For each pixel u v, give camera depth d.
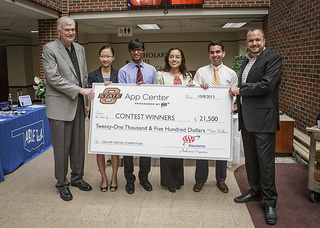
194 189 3.40
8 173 4.10
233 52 13.12
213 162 4.50
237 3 6.89
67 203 3.14
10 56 13.45
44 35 7.66
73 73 3.17
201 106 3.06
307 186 3.27
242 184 3.60
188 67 13.48
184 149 3.10
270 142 2.76
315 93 4.45
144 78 3.34
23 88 13.58
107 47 3.45
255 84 2.64
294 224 2.67
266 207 2.79
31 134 4.80
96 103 3.17
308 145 4.37
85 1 7.32
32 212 2.95
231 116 3.03
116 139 3.17
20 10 6.43
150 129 3.13
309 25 4.64
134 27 10.65
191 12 7.07
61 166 3.21
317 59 4.38
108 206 3.06
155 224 2.71
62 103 3.14
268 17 6.91
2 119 4.14
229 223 2.72
